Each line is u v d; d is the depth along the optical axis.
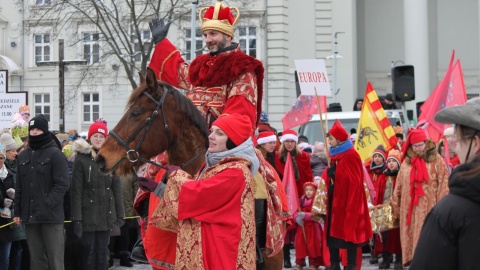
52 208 11.24
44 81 41.25
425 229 4.51
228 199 6.33
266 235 7.21
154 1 32.75
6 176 11.90
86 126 40.78
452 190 4.48
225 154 6.47
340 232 12.38
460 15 45.34
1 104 15.62
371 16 45.62
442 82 15.77
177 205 6.31
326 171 12.71
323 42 41.03
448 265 4.41
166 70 8.07
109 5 36.16
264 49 40.28
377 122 16.05
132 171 7.00
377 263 15.45
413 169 13.65
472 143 4.59
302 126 22.25
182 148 7.03
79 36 38.09
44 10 38.34
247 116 6.79
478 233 4.35
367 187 13.84
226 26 7.53
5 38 41.38
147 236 7.10
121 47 38.19
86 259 12.13
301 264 14.39
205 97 7.38
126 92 40.28
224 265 6.20
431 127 16.28
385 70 45.47
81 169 11.96
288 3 40.97
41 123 11.41
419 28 41.62
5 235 11.74
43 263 11.51
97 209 12.05
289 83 40.72
